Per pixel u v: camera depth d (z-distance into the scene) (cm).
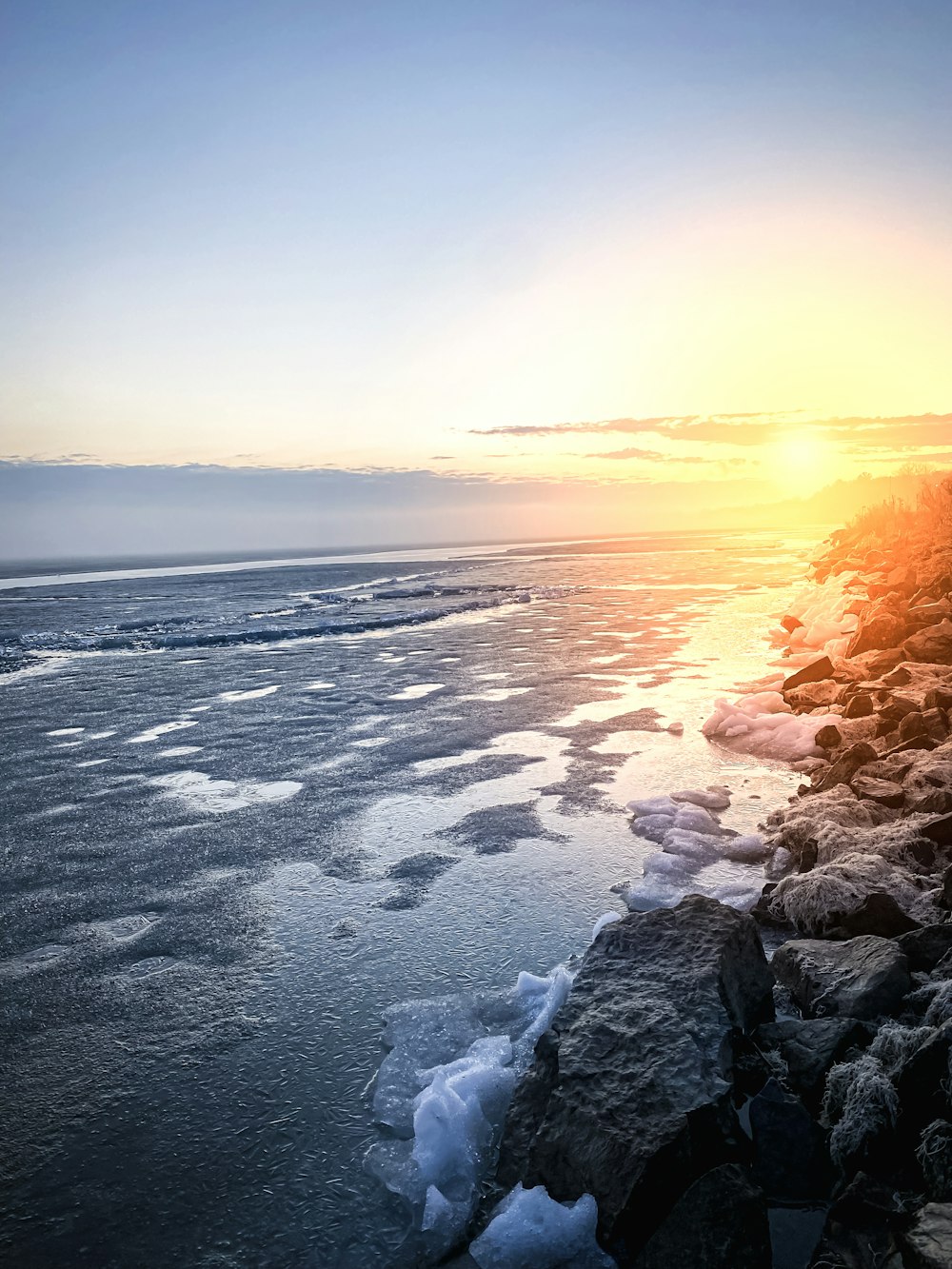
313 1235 311
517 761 919
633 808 744
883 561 2289
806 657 1433
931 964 422
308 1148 354
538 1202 306
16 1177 344
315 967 501
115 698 1414
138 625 2642
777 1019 429
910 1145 315
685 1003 377
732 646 1694
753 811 737
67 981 498
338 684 1466
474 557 8781
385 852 674
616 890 587
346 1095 388
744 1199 293
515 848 669
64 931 562
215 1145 358
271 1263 299
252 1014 456
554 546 11888
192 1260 302
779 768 863
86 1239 312
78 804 832
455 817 749
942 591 1501
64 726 1205
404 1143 354
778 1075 365
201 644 2122
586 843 673
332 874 636
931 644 1175
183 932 554
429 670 1560
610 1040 359
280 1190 333
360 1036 432
